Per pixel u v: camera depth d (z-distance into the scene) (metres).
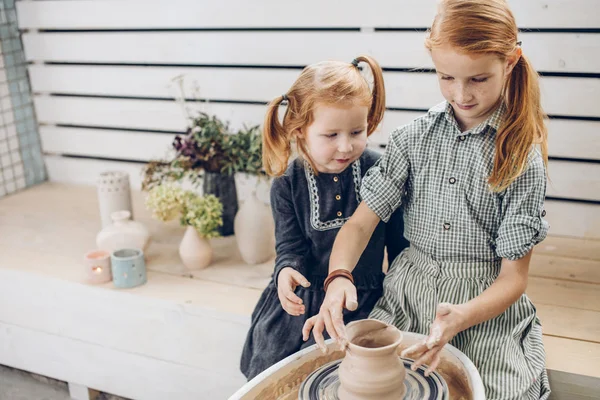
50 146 3.14
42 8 2.91
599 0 2.13
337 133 1.52
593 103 2.23
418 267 1.60
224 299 2.00
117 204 2.40
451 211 1.51
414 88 2.43
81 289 2.11
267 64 2.62
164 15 2.71
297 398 1.44
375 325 1.39
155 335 2.05
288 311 1.55
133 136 2.95
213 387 2.03
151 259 2.28
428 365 1.38
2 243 2.44
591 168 2.30
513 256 1.43
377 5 2.39
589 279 2.04
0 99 2.93
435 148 1.53
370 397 1.28
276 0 2.52
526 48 2.24
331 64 1.54
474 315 1.37
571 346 1.72
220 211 2.22
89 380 2.21
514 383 1.44
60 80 3.00
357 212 1.60
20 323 2.27
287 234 1.70
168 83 2.81
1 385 2.34
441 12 1.36
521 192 1.44
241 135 2.29
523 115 1.41
